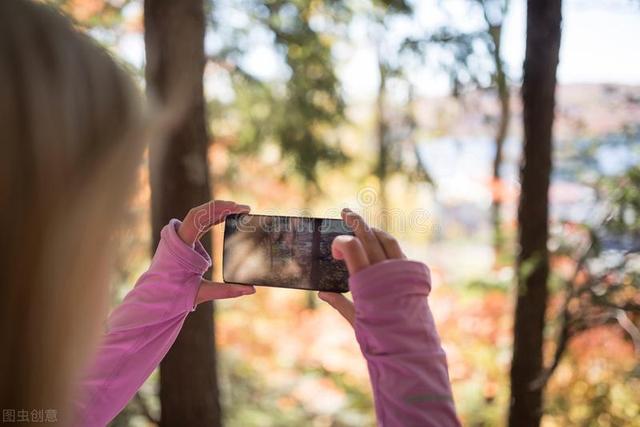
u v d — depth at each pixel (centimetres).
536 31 362
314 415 615
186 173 305
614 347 471
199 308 329
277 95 695
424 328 72
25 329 37
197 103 310
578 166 509
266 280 123
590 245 395
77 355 40
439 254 722
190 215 110
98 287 40
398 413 69
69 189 37
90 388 92
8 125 35
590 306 390
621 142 481
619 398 470
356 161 816
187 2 304
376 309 72
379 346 72
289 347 644
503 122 775
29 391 38
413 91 777
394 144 821
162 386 332
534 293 377
